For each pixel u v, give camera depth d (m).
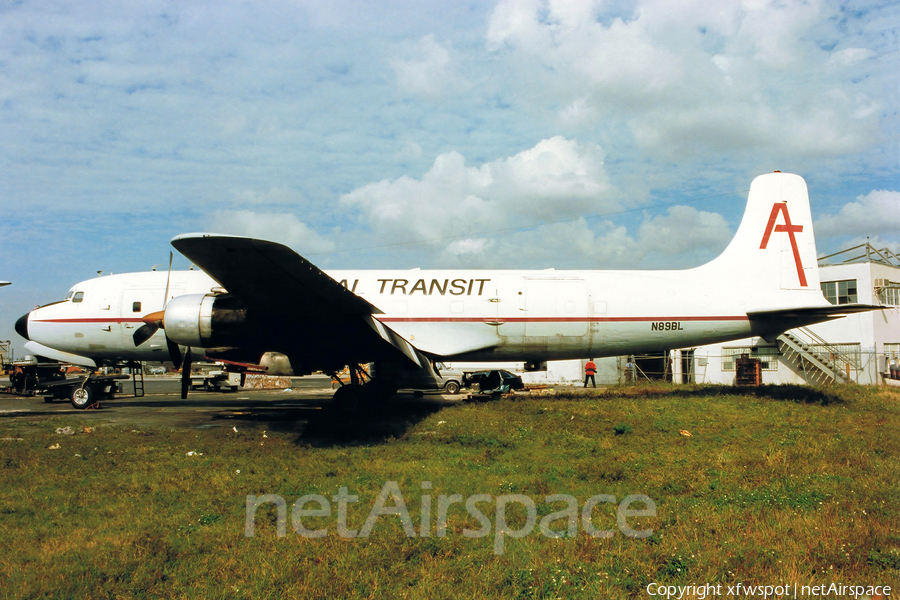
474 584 5.02
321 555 5.63
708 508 7.18
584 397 19.33
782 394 19.47
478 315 17.34
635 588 5.01
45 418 15.50
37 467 9.09
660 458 10.16
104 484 8.09
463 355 17.81
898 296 32.94
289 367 14.98
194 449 10.63
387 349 14.90
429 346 17.23
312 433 12.66
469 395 23.72
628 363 35.97
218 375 30.06
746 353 32.47
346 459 9.86
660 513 7.02
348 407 15.73
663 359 35.72
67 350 17.83
